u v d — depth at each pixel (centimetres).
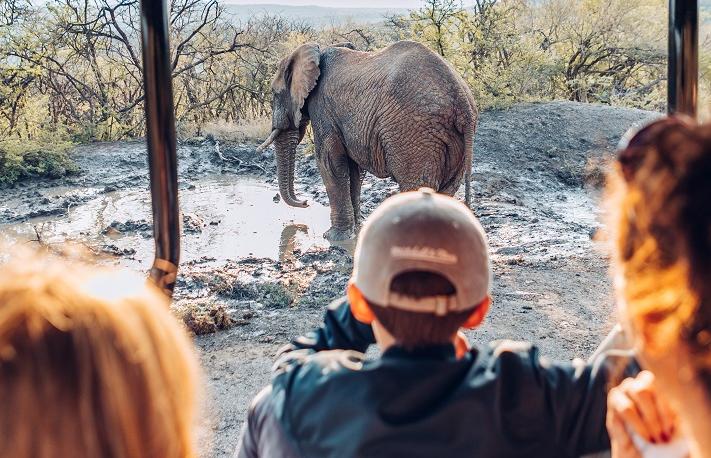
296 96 1085
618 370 156
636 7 2342
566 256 918
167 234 229
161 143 226
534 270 851
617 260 110
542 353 608
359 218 1136
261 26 2752
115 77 2353
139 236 1153
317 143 1086
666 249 98
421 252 154
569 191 1395
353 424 149
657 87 2489
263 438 162
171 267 230
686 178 97
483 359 156
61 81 2338
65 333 97
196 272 905
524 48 2095
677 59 245
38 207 1376
